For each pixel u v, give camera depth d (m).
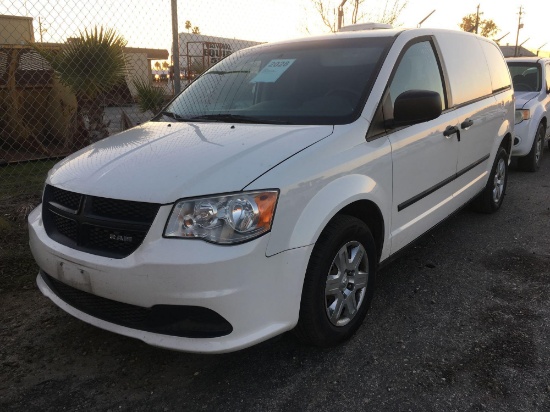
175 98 4.03
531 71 8.33
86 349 2.97
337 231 2.68
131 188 2.44
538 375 2.66
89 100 5.44
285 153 2.59
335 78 3.35
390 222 3.22
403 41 3.56
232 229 2.29
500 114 5.05
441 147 3.73
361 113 3.04
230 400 2.52
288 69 3.59
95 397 2.55
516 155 7.45
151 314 2.38
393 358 2.84
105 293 2.44
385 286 3.75
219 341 2.33
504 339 3.01
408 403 2.46
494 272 3.98
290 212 2.44
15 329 3.20
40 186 5.83
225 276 2.26
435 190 3.78
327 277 2.70
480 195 5.23
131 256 2.36
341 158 2.76
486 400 2.47
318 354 2.89
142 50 6.37
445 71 3.98
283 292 2.44
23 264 4.04
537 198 6.16
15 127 7.16
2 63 7.03
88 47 5.12
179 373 2.74
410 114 3.02
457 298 3.55
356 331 3.10
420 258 4.28
